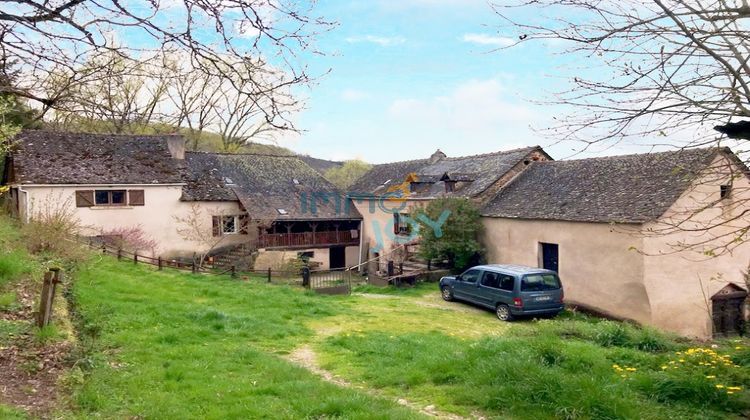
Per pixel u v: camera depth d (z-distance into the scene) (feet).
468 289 63.41
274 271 81.71
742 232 21.74
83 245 60.29
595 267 63.98
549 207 72.90
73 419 19.39
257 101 16.66
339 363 32.78
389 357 33.86
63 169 82.33
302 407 22.47
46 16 14.33
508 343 32.76
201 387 25.04
